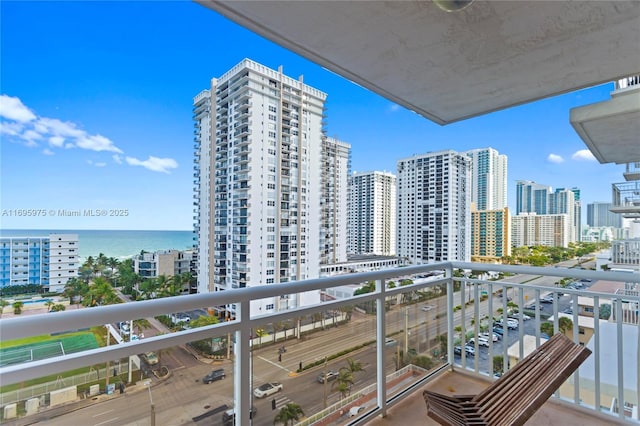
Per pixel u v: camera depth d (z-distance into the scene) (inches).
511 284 97.2
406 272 91.5
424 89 99.6
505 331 98.3
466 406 59.3
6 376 36.4
